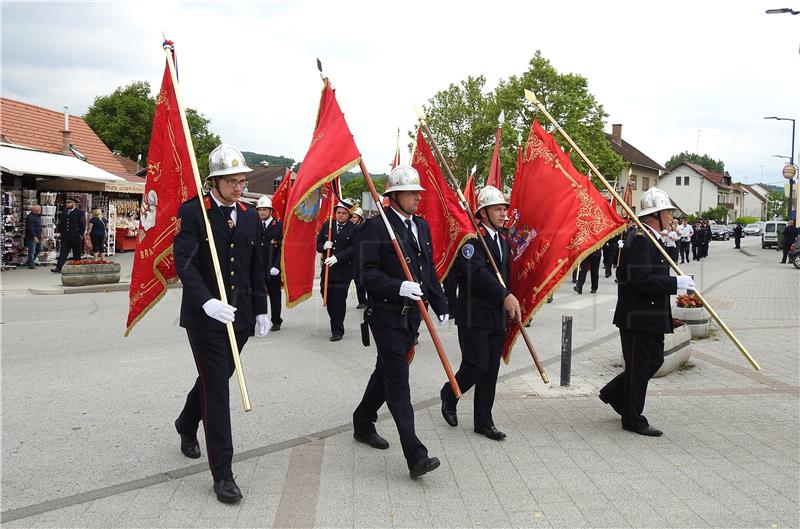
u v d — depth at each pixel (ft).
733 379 23.26
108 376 23.08
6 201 61.41
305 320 36.99
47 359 25.63
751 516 12.46
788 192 119.24
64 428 17.44
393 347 14.60
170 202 15.07
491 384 16.96
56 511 12.49
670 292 16.57
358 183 140.46
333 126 16.98
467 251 16.71
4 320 34.78
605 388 18.22
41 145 80.43
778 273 73.00
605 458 15.52
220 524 12.01
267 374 23.94
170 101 15.14
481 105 116.98
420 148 23.48
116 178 71.97
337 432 17.42
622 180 183.93
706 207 286.25
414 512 12.59
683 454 15.81
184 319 13.48
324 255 31.48
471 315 16.61
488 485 13.89
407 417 14.28
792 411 19.40
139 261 15.38
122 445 16.19
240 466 14.93
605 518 12.37
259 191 209.56
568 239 18.04
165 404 19.75
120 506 12.74
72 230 56.85
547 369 24.94
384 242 15.11
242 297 14.20
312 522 12.13
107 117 165.78
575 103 102.12
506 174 105.91
